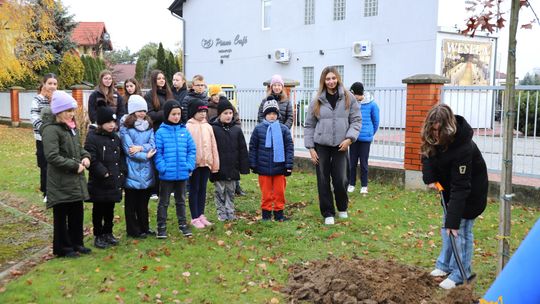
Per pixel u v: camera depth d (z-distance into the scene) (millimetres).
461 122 4137
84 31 52531
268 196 6629
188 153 6031
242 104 12312
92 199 5434
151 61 51312
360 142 8164
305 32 23578
